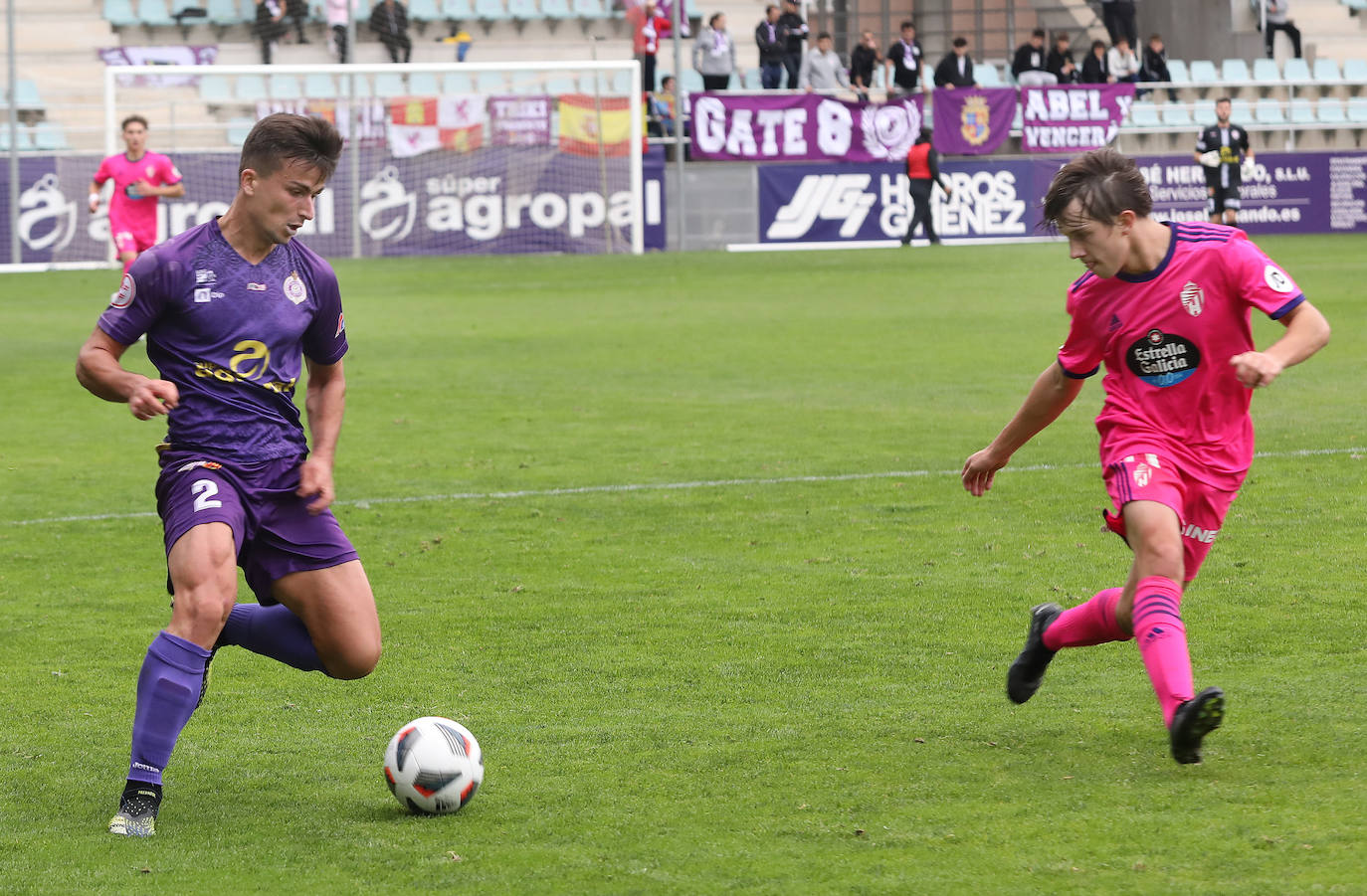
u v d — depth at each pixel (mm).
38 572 13414
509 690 9797
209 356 7895
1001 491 15961
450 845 7102
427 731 7594
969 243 58531
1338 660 9820
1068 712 8984
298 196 7836
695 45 61281
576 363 27516
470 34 63969
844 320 33688
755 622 11352
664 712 9227
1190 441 8156
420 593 12430
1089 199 7848
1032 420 8719
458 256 55000
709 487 16531
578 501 15992
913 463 17609
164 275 7812
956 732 8672
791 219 57094
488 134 54844
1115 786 7641
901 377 24984
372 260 53594
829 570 12906
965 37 69125
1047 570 12680
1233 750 8133
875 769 8047
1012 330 31297
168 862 6957
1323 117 65438
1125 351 8164
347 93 55094
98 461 19000
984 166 58625
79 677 10281
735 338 30797
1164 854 6707
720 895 6414
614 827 7273
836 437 19516
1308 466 16688
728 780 7945
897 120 57625
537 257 54469
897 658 10305
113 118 50594
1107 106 59906
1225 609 11203
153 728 7406
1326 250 50656
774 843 7004
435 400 23391
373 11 59969
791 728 8836
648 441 19516
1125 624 8352
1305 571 12250
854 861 6750
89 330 33938
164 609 12172
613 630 11203
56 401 24188
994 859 6715
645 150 56312
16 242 50406
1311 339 7578
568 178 55219
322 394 8453
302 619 8047
